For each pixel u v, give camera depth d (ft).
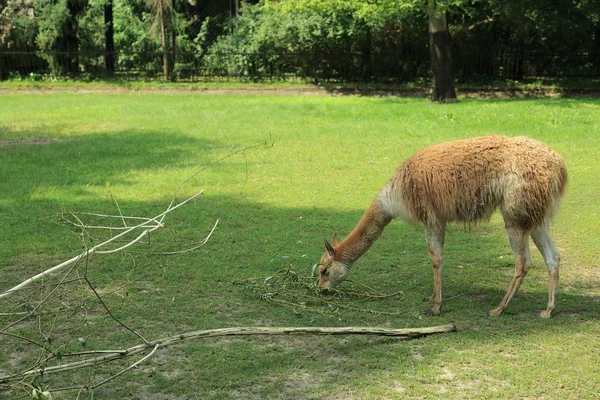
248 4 98.32
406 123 55.26
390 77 91.09
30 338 17.99
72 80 90.17
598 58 87.45
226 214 30.22
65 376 16.02
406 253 25.38
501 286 22.12
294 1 74.84
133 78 91.97
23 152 43.83
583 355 17.07
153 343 15.26
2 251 24.89
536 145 18.97
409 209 19.77
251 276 22.70
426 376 15.97
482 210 19.17
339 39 89.40
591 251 25.35
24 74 92.43
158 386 15.51
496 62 88.69
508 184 18.63
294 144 46.75
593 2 80.69
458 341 17.85
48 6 89.30
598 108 62.59
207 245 25.96
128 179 36.73
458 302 20.63
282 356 16.98
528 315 19.65
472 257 24.94
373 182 36.32
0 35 90.99
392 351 17.33
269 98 79.56
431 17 72.33
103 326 18.75
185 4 104.58
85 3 92.22
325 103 71.26
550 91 80.38
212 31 104.22
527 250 19.06
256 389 15.43
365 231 20.72
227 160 41.75
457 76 89.71
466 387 15.52
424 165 19.49
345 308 20.17
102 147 45.24
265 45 92.12
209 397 15.06
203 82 90.22
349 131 51.88
